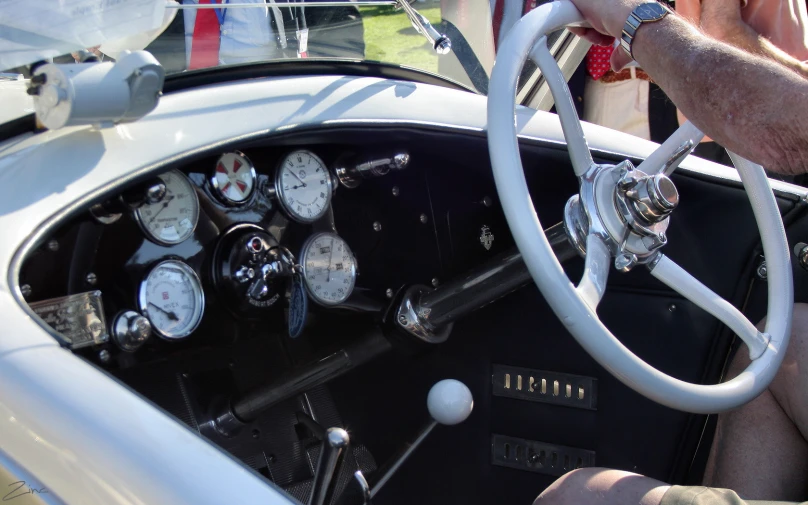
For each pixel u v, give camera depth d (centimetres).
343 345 147
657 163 109
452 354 158
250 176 121
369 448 156
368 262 142
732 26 126
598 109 271
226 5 121
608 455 149
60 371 70
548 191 147
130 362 112
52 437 64
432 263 150
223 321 123
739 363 132
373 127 124
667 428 145
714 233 140
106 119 95
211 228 119
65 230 98
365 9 136
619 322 149
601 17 99
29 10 95
